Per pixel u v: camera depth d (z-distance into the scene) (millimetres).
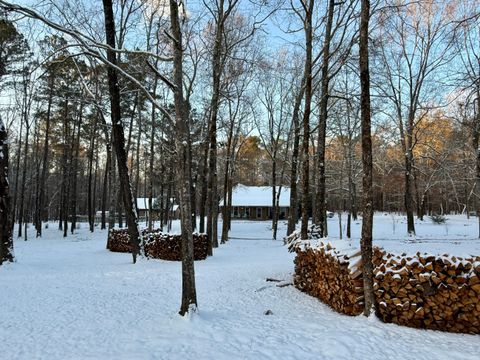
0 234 11352
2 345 4738
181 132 6172
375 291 5887
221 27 15531
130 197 13547
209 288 8617
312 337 5098
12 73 19672
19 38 17078
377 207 57938
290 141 30219
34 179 41719
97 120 25906
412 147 24219
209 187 17625
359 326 5566
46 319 5926
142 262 13359
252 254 18000
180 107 6191
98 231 32562
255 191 53031
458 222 35750
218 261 14812
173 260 14711
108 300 7281
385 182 41906
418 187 41875
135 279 9758
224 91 20672
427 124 24625
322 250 7363
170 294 7938
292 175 19859
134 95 21641
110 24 12578
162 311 6441
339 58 11820
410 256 5820
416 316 5539
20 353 4469
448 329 5414
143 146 32688
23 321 5797
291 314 6426
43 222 44062
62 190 33406
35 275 10180
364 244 5957
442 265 5586
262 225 41188
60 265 12750
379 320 5777
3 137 11578
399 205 52125
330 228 34500
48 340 4934
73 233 30938
